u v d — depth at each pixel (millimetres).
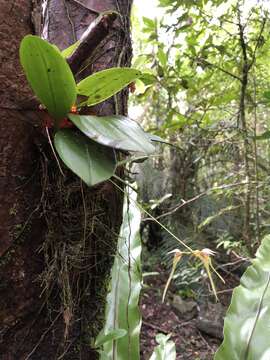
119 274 546
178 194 1699
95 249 438
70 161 318
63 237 399
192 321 1411
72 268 420
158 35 1123
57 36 453
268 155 1443
